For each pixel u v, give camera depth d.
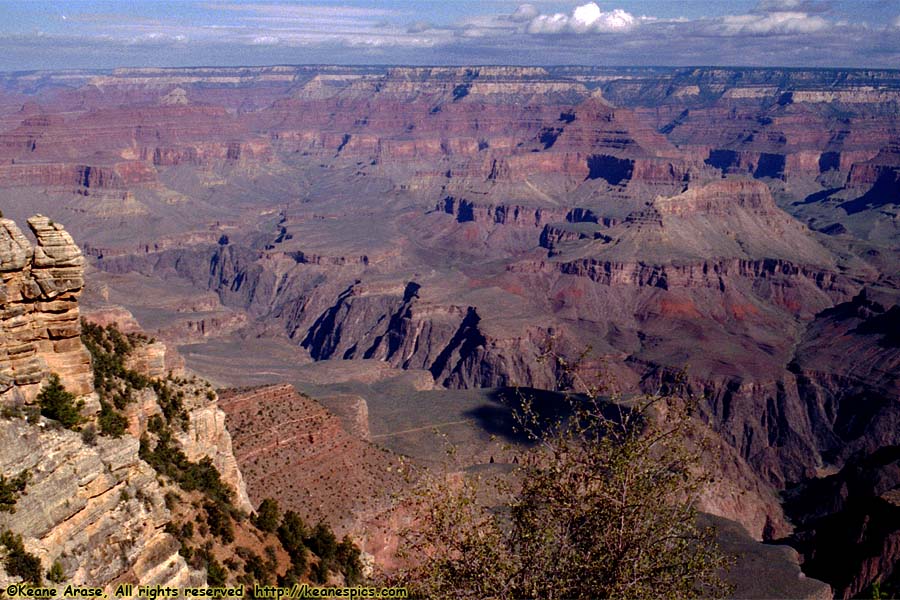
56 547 21.50
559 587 23.42
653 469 24.84
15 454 21.50
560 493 24.50
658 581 23.70
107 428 26.28
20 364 23.91
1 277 24.02
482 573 24.16
